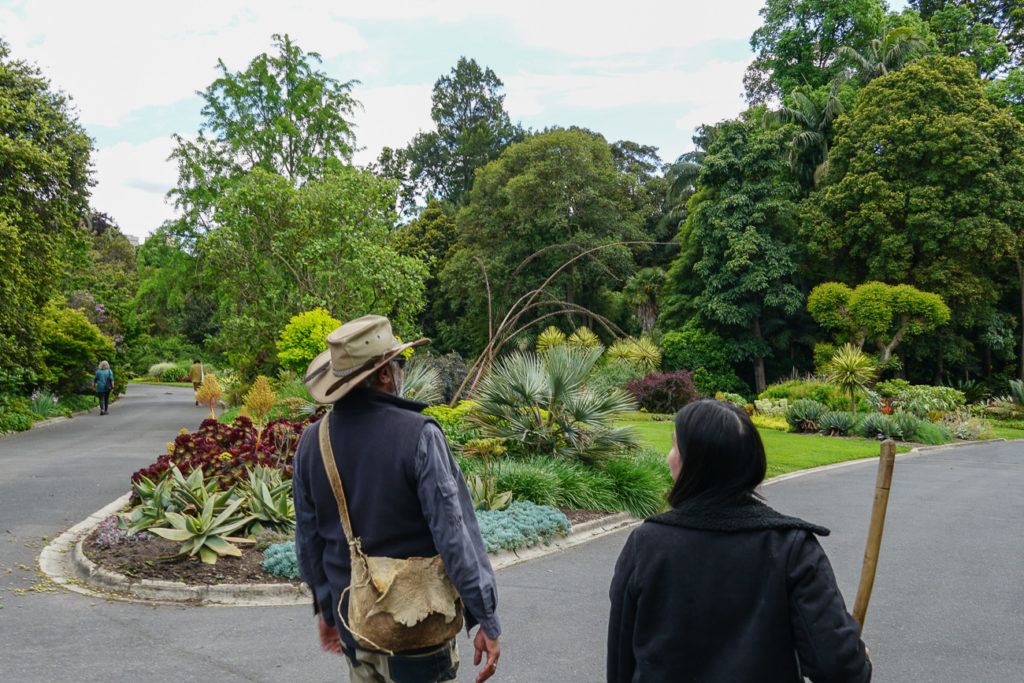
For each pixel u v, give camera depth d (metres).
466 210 45.00
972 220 33.47
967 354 38.47
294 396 14.13
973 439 24.23
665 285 44.09
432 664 2.27
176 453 8.86
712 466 1.86
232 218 22.28
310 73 37.22
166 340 60.75
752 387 41.12
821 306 34.00
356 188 22.92
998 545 8.45
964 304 35.56
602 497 9.82
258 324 21.92
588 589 6.33
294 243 22.31
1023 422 29.81
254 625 5.09
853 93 40.94
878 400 26.98
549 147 42.81
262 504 7.16
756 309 37.25
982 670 4.71
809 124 41.25
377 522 2.23
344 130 37.44
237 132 35.38
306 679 4.20
